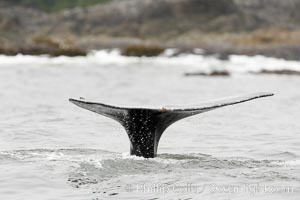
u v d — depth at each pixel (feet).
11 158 171.22
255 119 284.82
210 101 158.40
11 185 144.56
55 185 143.74
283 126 260.42
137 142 163.02
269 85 534.37
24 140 217.77
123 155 169.99
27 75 608.19
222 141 218.18
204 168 158.10
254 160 174.70
